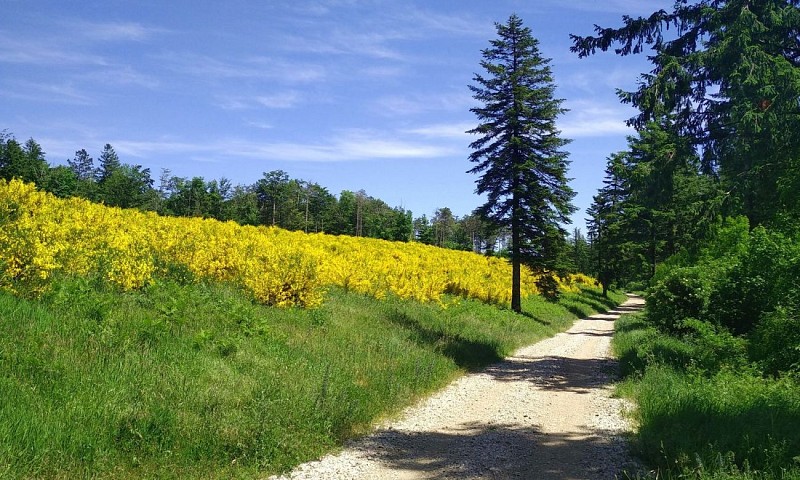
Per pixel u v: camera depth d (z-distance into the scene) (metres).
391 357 12.05
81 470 5.26
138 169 100.25
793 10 12.04
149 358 8.08
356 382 9.89
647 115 14.40
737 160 13.41
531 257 30.41
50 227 12.05
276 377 8.69
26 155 60.16
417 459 6.88
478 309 25.59
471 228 115.75
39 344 7.45
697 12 13.67
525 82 30.34
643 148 32.56
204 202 74.25
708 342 13.84
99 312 9.39
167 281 13.58
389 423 8.55
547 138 29.52
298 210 90.44
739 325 15.83
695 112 14.12
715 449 6.17
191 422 6.58
